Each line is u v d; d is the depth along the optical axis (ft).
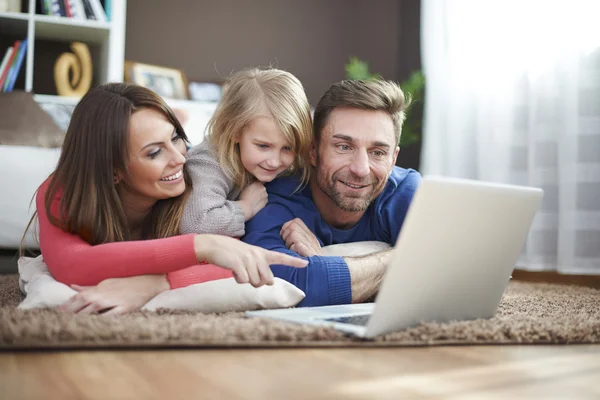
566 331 3.77
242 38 13.78
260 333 3.33
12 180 7.95
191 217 4.69
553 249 9.29
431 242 3.36
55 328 3.17
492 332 3.61
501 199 3.67
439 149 11.82
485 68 10.66
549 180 9.29
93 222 4.33
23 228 7.98
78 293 3.94
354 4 14.26
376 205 5.23
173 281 4.19
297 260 3.92
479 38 10.83
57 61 11.71
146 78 12.53
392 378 2.71
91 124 4.42
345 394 2.43
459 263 3.65
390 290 3.30
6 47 12.25
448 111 11.48
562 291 6.96
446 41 11.71
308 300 4.47
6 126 8.55
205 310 4.19
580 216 8.72
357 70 12.04
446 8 11.60
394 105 4.90
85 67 11.97
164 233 4.74
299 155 5.08
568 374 2.93
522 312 4.73
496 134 10.28
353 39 14.33
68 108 11.39
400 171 5.55
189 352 3.14
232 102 4.92
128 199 4.68
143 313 3.94
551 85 9.24
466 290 3.86
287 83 5.00
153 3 13.17
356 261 4.64
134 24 13.05
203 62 13.52
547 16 9.36
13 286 6.38
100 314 3.90
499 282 4.08
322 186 5.01
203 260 3.94
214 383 2.56
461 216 3.45
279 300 4.36
